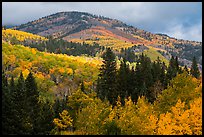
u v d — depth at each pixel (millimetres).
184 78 53094
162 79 90375
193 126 45562
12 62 169250
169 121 46094
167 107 51375
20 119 47656
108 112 51688
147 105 54312
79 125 51531
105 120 49531
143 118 49000
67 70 174250
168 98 52062
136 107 53781
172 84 55094
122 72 89688
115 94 80812
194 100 47844
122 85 85875
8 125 46062
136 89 81000
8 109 47031
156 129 47500
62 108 67625
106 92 82625
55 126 56156
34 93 77000
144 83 78250
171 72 93500
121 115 50281
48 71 177125
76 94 64562
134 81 86250
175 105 49219
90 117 50312
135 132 47344
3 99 46906
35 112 61281
